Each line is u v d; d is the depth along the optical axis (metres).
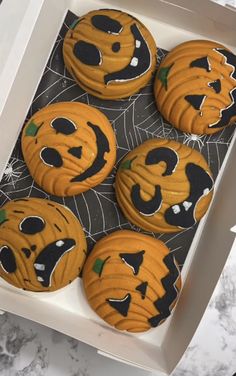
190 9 0.31
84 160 0.29
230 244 0.27
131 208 0.30
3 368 0.31
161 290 0.29
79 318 0.30
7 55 0.25
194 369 0.32
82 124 0.30
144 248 0.30
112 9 0.32
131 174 0.30
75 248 0.30
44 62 0.32
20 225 0.29
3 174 0.31
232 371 0.32
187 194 0.29
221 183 0.32
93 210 0.32
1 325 0.31
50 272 0.29
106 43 0.30
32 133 0.30
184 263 0.32
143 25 0.31
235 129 0.33
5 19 0.26
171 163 0.30
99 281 0.29
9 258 0.29
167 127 0.33
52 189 0.30
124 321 0.29
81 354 0.31
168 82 0.31
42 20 0.28
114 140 0.31
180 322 0.30
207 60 0.31
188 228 0.31
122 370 0.31
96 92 0.31
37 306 0.30
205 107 0.30
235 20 0.30
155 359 0.28
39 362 0.31
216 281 0.27
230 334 0.33
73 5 0.33
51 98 0.32
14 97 0.27
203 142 0.33
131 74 0.30
